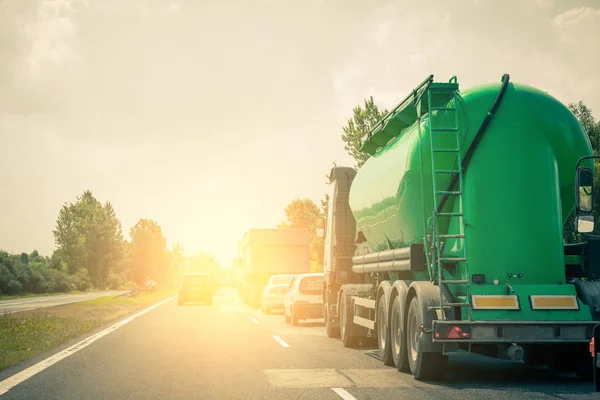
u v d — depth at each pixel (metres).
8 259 74.75
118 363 11.41
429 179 10.52
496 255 9.88
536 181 10.15
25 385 9.00
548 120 10.30
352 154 39.97
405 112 11.89
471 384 9.29
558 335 9.16
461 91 10.37
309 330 19.80
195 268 64.94
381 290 12.40
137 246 165.12
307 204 112.69
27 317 23.56
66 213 119.81
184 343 15.11
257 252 38.00
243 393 8.40
